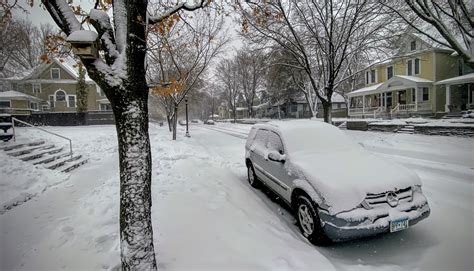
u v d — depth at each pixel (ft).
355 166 13.20
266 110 184.55
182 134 72.74
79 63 13.94
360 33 42.37
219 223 13.07
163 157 29.81
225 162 29.96
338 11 38.40
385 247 11.73
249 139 22.74
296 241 12.03
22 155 24.72
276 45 44.70
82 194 18.15
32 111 100.42
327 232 11.14
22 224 13.14
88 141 45.96
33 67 110.22
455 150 35.04
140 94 8.33
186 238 11.50
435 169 25.88
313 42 44.01
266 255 10.42
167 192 17.17
